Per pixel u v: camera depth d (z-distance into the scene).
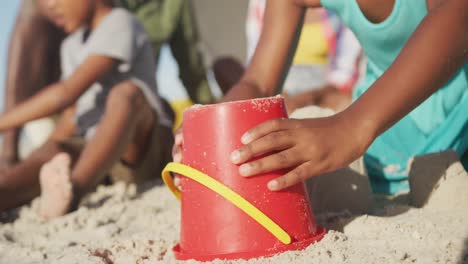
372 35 1.07
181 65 2.41
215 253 0.83
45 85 2.51
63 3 1.66
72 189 1.27
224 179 0.83
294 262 0.79
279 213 0.83
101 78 1.63
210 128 0.84
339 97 2.15
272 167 0.81
